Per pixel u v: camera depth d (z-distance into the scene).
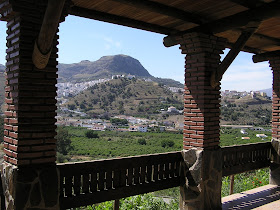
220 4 3.62
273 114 6.32
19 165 2.74
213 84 4.26
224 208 4.79
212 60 4.36
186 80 4.52
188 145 4.48
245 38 3.82
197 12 3.94
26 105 2.75
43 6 2.80
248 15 3.71
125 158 3.85
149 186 4.14
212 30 4.26
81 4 3.56
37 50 2.54
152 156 4.18
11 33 2.91
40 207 2.83
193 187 4.32
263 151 6.20
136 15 3.97
